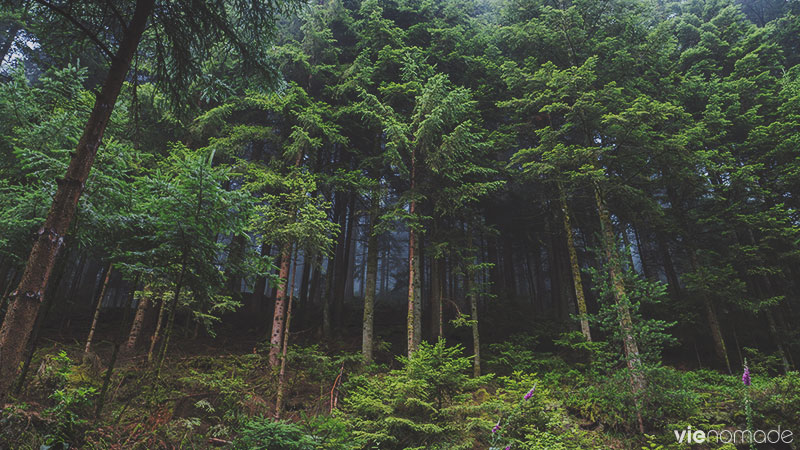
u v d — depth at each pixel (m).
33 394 5.89
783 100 16.42
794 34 19.58
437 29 16.95
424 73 15.49
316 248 9.36
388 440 7.32
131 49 5.14
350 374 10.80
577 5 16.12
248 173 13.47
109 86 4.88
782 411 9.31
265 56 6.75
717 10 20.16
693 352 17.28
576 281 14.49
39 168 6.38
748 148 16.05
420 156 14.67
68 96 7.66
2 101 7.21
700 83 16.70
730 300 14.65
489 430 7.89
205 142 16.33
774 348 16.17
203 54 6.57
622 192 13.74
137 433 5.75
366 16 18.14
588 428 9.52
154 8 5.68
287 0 6.64
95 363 8.50
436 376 8.03
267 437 5.25
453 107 13.16
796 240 13.92
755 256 14.75
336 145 18.73
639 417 9.15
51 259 4.23
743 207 15.73
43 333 12.20
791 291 17.53
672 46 15.83
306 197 9.31
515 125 16.56
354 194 19.33
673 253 22.91
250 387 9.38
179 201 5.77
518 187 21.39
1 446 4.29
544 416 8.58
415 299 15.07
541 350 16.62
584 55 16.30
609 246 11.51
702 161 14.06
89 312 17.39
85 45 5.99
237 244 6.80
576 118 14.55
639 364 9.35
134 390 7.54
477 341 13.84
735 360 16.17
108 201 6.05
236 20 6.43
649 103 11.88
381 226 13.77
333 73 16.30
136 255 5.80
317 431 6.48
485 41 18.08
